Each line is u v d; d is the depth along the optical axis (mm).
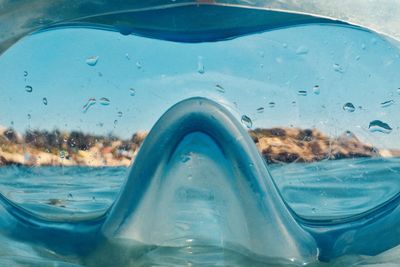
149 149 1968
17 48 2262
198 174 1984
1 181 2207
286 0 2160
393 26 2252
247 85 2100
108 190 2170
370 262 2016
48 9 2199
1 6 2211
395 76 2219
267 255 1936
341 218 2088
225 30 2154
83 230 2053
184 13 2139
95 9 2170
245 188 1939
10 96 2260
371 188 2189
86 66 2188
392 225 2088
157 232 1992
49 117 2223
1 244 2137
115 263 1956
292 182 2152
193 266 1904
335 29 2211
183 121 1957
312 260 1948
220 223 2004
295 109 2143
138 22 2162
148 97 2107
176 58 2123
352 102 2191
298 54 2168
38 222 2129
